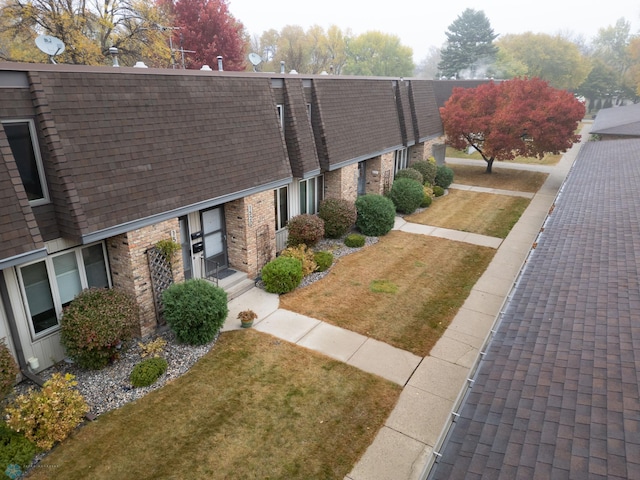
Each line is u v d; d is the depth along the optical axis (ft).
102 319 30.48
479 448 16.79
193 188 37.63
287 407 29.89
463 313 42.60
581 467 15.10
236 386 31.73
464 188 91.45
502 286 48.29
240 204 44.45
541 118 85.51
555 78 249.14
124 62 120.78
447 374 33.68
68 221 29.89
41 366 32.27
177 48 147.54
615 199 47.91
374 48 283.18
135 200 33.19
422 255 56.34
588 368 20.18
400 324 40.50
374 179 72.23
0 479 23.62
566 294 27.71
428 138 87.71
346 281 48.65
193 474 24.73
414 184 72.54
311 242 52.54
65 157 29.30
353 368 34.06
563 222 42.80
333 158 56.65
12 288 29.66
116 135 32.35
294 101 50.88
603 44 320.50
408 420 29.04
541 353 21.98
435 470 16.19
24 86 28.02
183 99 37.55
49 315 32.55
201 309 34.65
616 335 22.38
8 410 25.62
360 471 25.23
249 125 43.78
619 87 270.87
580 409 17.76
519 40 255.29
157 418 28.55
